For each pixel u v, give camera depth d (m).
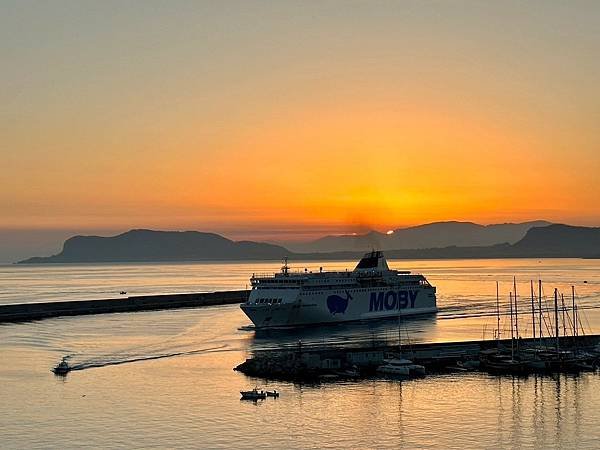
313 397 107.69
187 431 92.12
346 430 92.62
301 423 95.25
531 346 142.38
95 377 121.44
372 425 94.56
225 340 165.38
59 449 86.00
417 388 113.12
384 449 85.81
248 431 92.00
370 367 127.44
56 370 125.56
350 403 104.69
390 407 102.62
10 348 152.38
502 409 102.31
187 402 105.00
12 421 96.31
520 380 119.38
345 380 118.69
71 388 113.38
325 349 138.62
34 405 103.69
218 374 123.44
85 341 163.00
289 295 191.38
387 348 136.12
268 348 152.50
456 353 135.25
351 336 173.88
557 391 112.44
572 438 90.50
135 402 105.06
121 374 123.75
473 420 97.38
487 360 130.25
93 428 93.31
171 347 153.75
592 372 125.75
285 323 190.38
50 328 189.12
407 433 91.50
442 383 116.69
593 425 95.56
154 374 123.75
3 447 86.62
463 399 107.38
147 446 86.75
